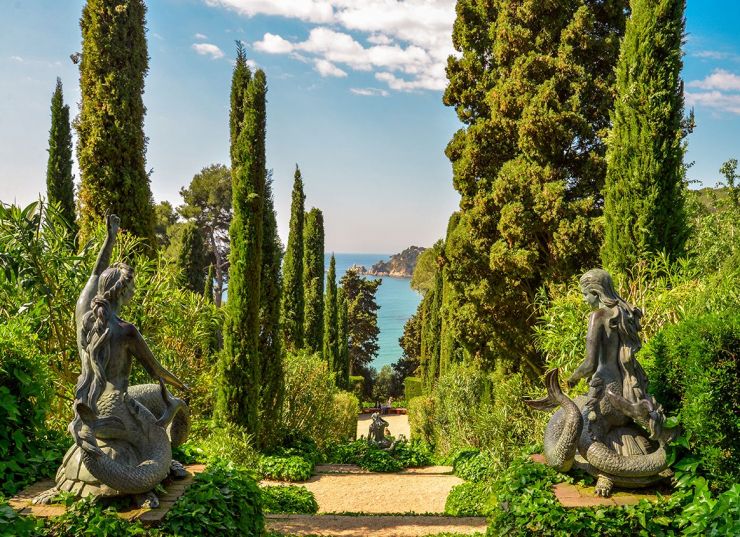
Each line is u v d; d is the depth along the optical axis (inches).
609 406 203.2
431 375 1135.0
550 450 207.9
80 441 178.7
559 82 518.3
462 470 513.0
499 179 514.6
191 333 418.3
